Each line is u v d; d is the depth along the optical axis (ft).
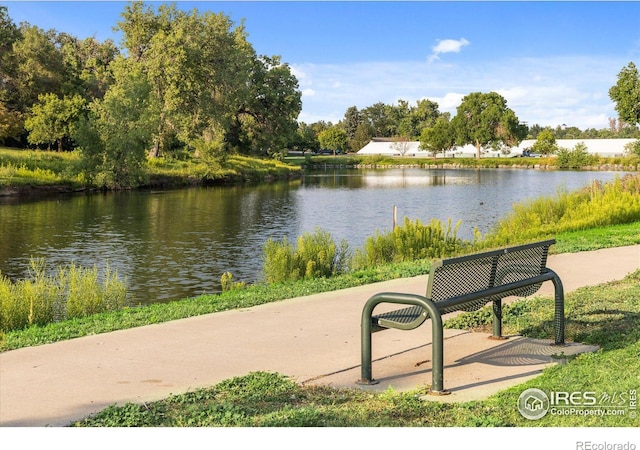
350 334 24.29
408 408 16.46
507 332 24.21
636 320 24.61
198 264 66.64
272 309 28.91
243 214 120.26
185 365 20.52
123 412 16.28
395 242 49.78
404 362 20.75
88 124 181.47
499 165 391.04
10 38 251.60
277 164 304.09
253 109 329.31
